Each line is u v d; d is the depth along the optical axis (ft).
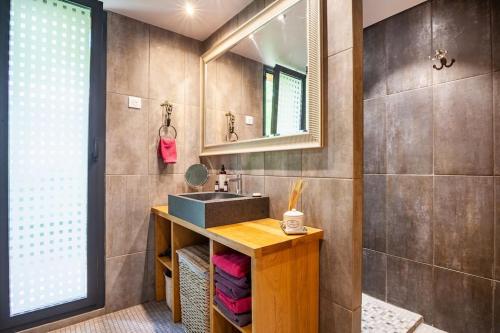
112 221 6.61
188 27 7.34
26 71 5.63
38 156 5.77
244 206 5.31
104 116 6.48
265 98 5.77
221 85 7.17
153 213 7.17
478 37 5.53
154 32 7.21
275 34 5.52
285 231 4.43
